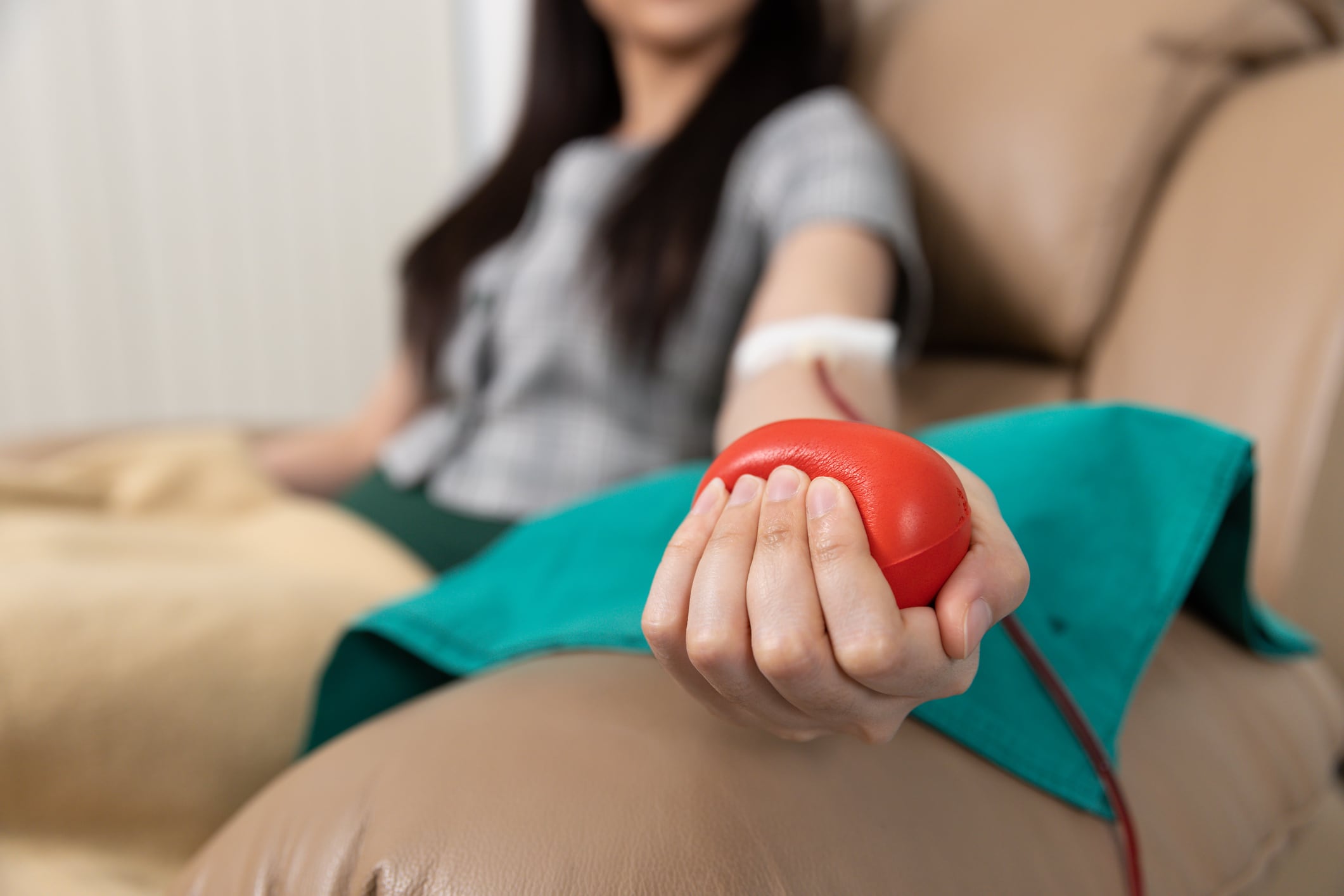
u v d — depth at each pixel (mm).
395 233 1611
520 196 981
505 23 1502
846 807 282
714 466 268
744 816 267
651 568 394
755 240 778
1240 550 421
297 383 1688
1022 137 736
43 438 984
